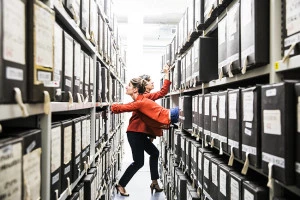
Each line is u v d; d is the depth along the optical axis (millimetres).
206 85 1981
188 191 2387
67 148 1274
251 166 1145
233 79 1424
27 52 792
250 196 1101
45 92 885
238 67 1230
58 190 1133
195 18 2113
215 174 1601
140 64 5738
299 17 846
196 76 2033
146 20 6570
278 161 878
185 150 2738
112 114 3916
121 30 6844
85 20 1663
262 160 989
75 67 1415
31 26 798
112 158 3961
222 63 1484
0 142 667
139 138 3543
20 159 743
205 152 1925
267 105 951
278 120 878
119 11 5863
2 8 647
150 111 3186
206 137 1813
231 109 1296
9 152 683
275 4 1011
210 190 1713
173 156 3523
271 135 923
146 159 6727
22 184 763
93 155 2094
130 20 5734
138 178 5141
